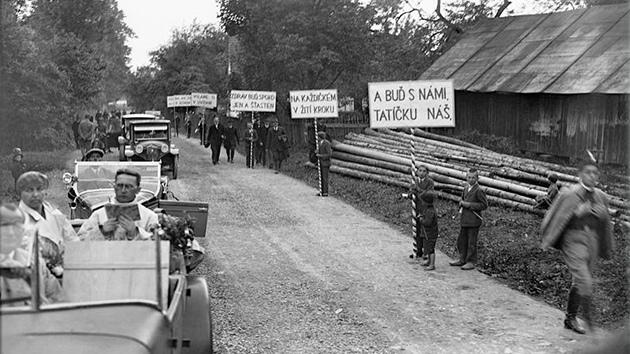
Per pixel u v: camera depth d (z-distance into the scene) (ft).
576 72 77.56
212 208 60.75
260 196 68.85
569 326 28.12
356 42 121.39
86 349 12.82
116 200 24.53
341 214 58.34
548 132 82.89
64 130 118.83
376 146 84.94
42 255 18.44
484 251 41.55
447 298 33.12
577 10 93.40
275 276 37.22
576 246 27.58
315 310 31.19
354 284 35.65
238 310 31.14
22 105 100.42
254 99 101.65
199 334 21.09
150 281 17.30
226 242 46.14
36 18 132.87
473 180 38.75
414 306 31.81
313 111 74.54
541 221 49.96
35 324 13.47
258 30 123.54
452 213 55.47
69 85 117.08
